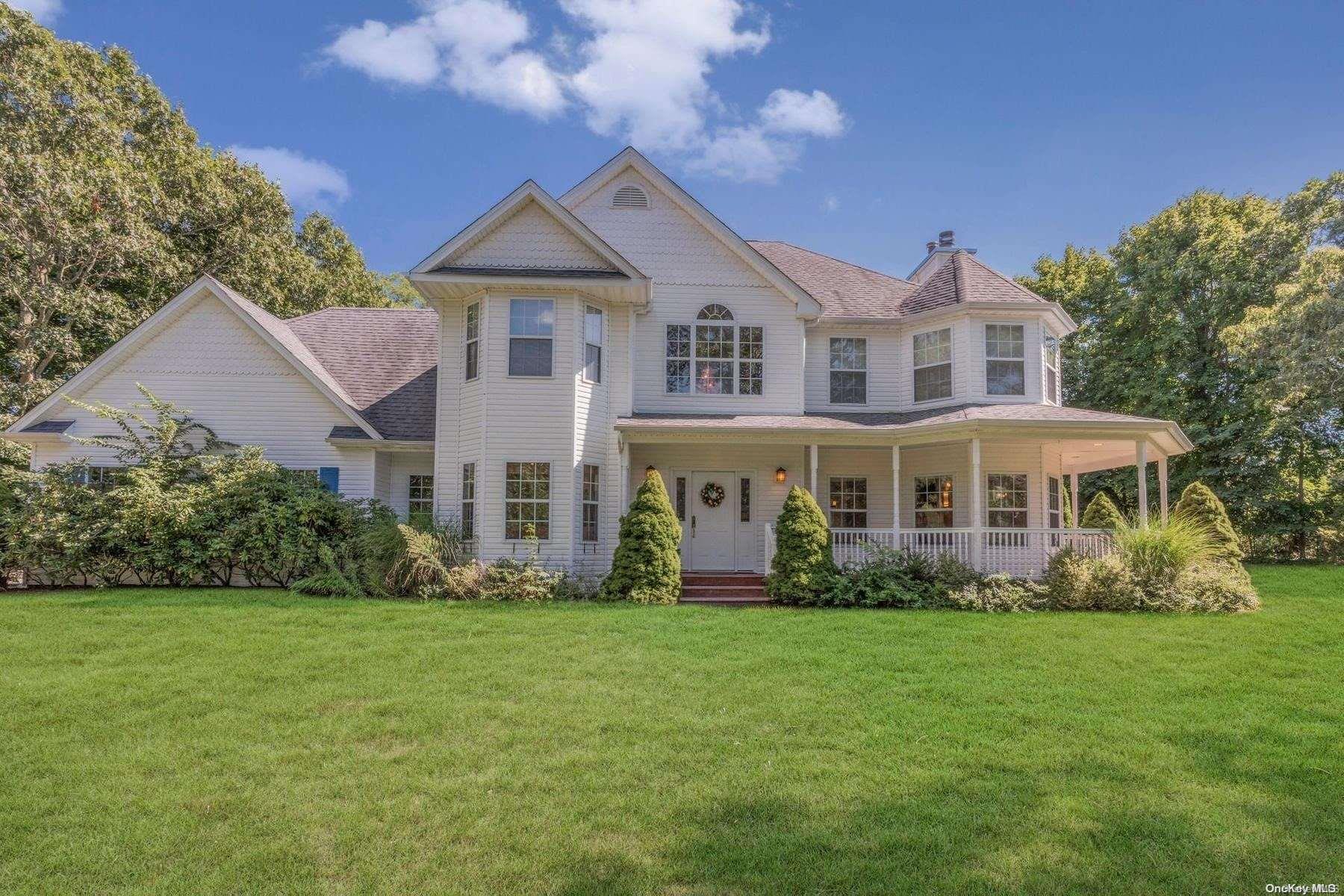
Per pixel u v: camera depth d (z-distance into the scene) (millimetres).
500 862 3910
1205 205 27125
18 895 3604
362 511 14133
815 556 12711
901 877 3785
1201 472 24922
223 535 13000
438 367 14914
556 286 14164
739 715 6352
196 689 6953
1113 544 13219
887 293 18094
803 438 14047
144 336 15430
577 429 14148
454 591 12281
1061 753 5492
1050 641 9281
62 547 12906
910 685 7246
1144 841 4180
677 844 4105
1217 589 12125
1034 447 15812
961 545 13719
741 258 16219
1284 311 20781
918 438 13812
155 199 22328
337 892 3631
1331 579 16719
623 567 12672
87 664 7797
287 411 15531
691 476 15938
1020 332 15867
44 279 20234
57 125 20922
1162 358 25625
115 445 14336
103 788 4809
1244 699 6871
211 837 4172
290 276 27938
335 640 9016
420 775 5039
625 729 5977
